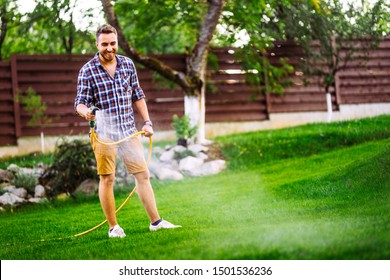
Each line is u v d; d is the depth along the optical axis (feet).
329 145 37.45
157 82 44.09
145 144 41.39
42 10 38.47
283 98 46.50
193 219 22.02
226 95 45.65
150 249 16.07
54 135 42.73
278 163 35.24
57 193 32.07
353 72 46.52
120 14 41.88
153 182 33.68
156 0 39.93
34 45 48.52
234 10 37.91
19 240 22.52
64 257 17.07
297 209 21.54
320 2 40.01
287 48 45.52
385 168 23.45
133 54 37.99
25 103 42.34
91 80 18.62
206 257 14.26
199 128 39.83
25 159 39.99
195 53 39.81
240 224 18.83
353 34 43.34
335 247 13.51
